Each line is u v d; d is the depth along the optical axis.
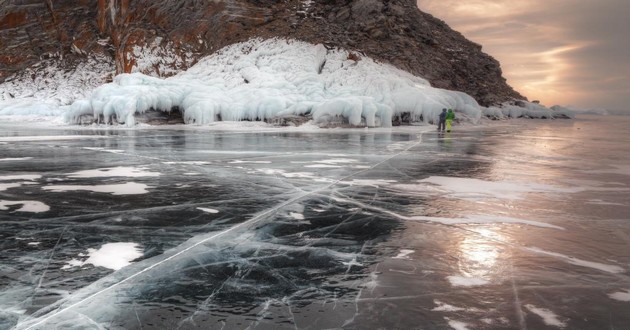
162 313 2.79
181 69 33.88
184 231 4.79
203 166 10.01
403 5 45.59
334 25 36.84
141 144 15.22
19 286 3.24
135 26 37.19
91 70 40.69
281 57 31.17
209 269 3.62
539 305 2.95
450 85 36.59
